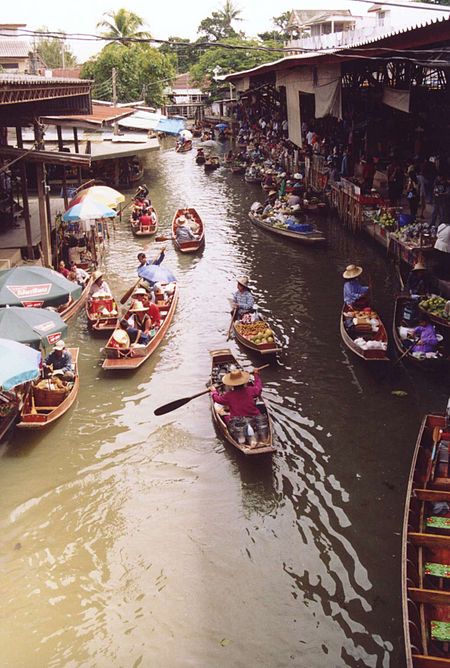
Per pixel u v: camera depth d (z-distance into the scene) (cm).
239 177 4003
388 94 1909
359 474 1069
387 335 1523
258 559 898
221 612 812
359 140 2794
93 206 1969
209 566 888
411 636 641
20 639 782
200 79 6912
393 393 1310
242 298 1622
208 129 6556
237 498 1022
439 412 1239
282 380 1376
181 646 766
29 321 1176
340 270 2097
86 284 1866
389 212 2142
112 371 1422
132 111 4159
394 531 939
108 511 1001
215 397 1131
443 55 1523
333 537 933
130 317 1546
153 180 3953
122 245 2516
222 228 2728
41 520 984
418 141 2391
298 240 2409
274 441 1154
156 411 1092
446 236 1599
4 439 1160
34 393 1249
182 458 1121
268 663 741
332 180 2812
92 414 1259
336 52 1734
